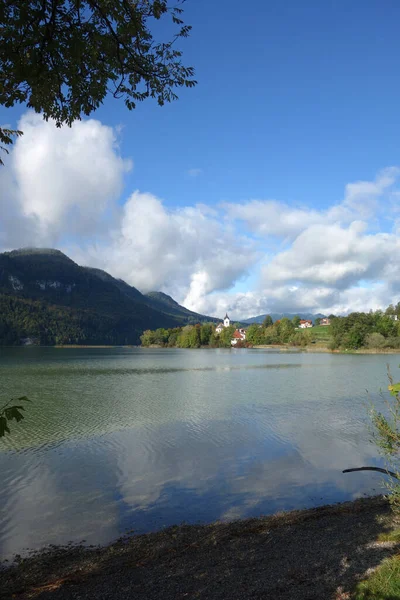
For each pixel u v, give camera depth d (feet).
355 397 123.44
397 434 26.40
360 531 35.27
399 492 28.76
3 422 14.06
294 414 96.78
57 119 22.20
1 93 19.80
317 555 30.58
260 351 571.69
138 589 28.14
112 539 37.91
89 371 216.54
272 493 48.78
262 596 24.52
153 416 94.53
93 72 20.80
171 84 22.56
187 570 30.73
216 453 64.85
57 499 46.96
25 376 183.21
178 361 328.70
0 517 42.45
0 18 16.14
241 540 36.19
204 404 111.14
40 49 17.17
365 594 22.00
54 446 69.00
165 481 52.70
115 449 67.21
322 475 54.65
